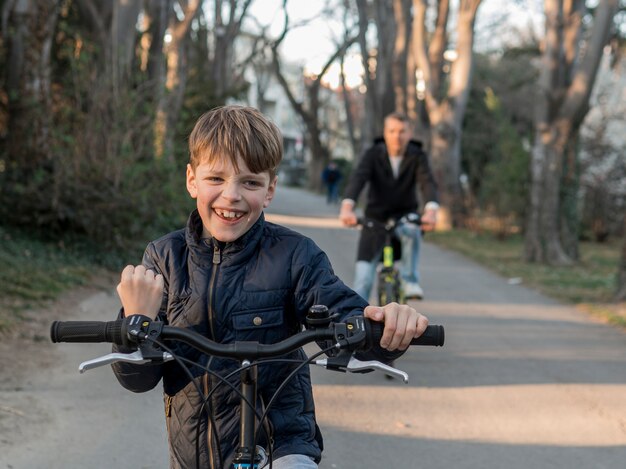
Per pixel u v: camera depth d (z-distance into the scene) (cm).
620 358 811
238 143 254
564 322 1009
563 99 1706
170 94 1359
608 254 2206
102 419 551
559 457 525
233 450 270
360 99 5691
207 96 2064
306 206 3481
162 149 1259
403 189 735
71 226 1162
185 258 278
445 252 1925
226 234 265
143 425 547
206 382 271
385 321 242
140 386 276
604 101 3094
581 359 802
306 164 7738
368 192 746
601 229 2616
